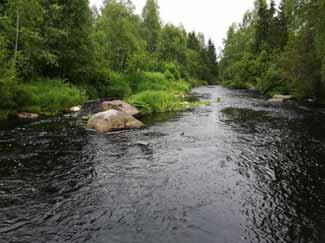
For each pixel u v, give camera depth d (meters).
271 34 69.00
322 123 22.06
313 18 28.22
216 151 14.78
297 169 12.23
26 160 13.14
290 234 7.68
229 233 7.69
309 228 7.96
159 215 8.55
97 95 38.62
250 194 9.94
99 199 9.51
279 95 42.00
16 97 24.84
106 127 19.08
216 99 41.06
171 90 50.03
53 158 13.48
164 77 60.03
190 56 101.44
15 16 27.80
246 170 12.15
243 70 71.81
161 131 19.41
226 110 29.39
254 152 14.60
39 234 7.55
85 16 37.22
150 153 14.45
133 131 19.38
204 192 10.08
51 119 23.19
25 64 29.02
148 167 12.48
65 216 8.45
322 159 13.45
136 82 47.44
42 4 32.91
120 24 47.19
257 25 75.94
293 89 40.84
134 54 49.06
